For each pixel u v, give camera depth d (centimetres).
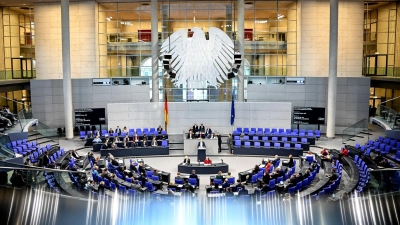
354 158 2266
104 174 1822
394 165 2144
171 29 3569
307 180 1884
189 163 2352
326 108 3325
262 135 2941
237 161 2611
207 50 3153
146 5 3619
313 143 2886
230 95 3506
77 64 3556
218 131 3192
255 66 3659
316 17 3500
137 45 3662
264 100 3416
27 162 2019
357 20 3547
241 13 3278
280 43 3653
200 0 3488
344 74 3591
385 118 2841
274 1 3588
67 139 3145
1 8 3697
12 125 2608
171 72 2830
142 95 3428
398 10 3591
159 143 2827
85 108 3300
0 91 3109
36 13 3569
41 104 3278
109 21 3672
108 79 3375
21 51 3916
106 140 2728
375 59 3747
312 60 3544
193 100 3494
